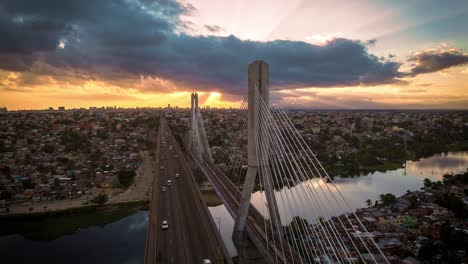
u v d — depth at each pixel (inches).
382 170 4156.0
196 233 1487.5
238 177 2576.3
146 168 4151.1
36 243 2241.6
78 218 2664.9
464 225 1946.4
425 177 3745.1
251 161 1264.8
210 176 2347.4
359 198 2802.7
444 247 1600.6
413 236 1784.0
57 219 2640.3
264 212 2112.5
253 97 1282.0
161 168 3102.9
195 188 2338.8
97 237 2327.8
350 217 2079.2
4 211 2674.7
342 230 1801.2
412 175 3865.7
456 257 1503.4
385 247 1615.4
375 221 2007.9
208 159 3417.8
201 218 1695.4
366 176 3843.5
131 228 2487.7
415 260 1517.0
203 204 1908.2
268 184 1194.6
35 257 2036.2
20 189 3112.7
